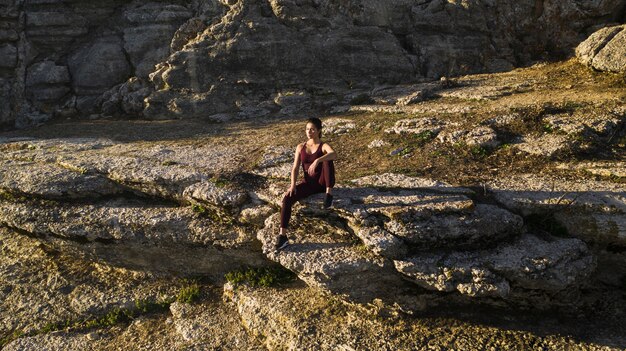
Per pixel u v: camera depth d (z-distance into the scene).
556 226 6.71
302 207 7.00
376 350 6.11
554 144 8.34
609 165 7.64
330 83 14.82
